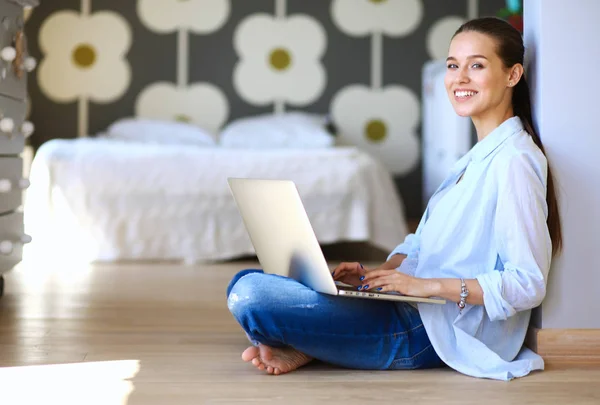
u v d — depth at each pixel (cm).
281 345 173
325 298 167
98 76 584
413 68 598
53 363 179
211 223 432
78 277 352
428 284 163
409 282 163
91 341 206
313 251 158
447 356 168
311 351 169
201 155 439
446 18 596
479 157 171
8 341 204
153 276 363
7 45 241
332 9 596
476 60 173
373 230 444
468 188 170
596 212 184
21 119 264
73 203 425
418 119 600
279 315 165
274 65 597
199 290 317
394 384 162
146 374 170
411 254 188
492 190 166
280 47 596
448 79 178
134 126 539
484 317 171
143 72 588
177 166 434
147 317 247
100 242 425
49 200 423
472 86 174
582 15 183
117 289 314
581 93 183
